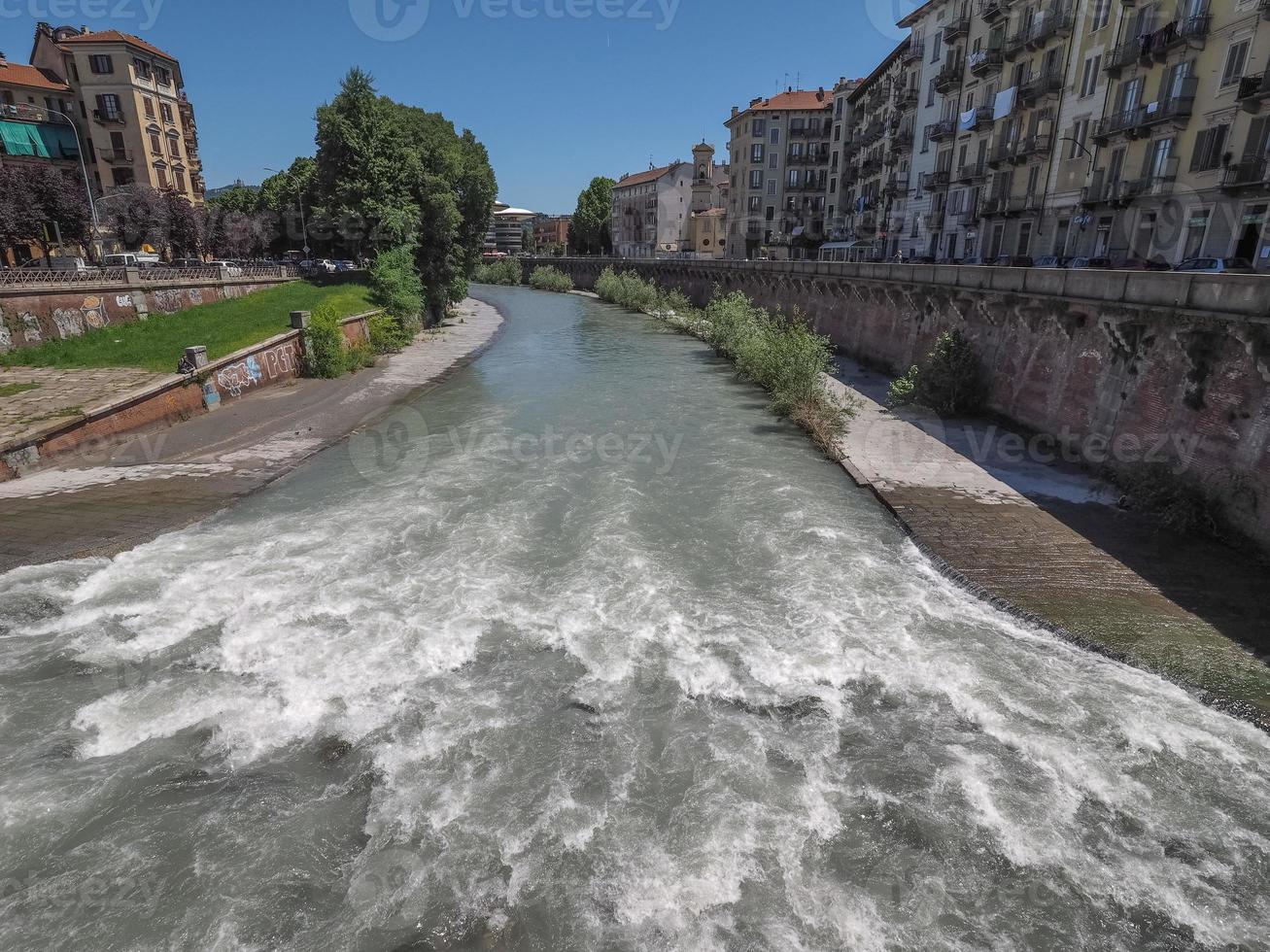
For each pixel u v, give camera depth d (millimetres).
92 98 50344
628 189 123875
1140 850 6902
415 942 5977
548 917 6191
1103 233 29938
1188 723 8523
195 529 13969
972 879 6582
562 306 70438
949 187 42781
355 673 9477
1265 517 12203
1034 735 8375
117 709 8734
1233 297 12672
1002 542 13297
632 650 10055
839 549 13273
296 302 33969
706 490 16578
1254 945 6020
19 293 23312
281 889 6434
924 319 27156
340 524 14297
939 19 44500
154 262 42156
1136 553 12805
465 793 7504
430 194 42875
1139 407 15516
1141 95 27625
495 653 10000
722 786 7605
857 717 8734
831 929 6105
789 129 76375
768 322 36719
